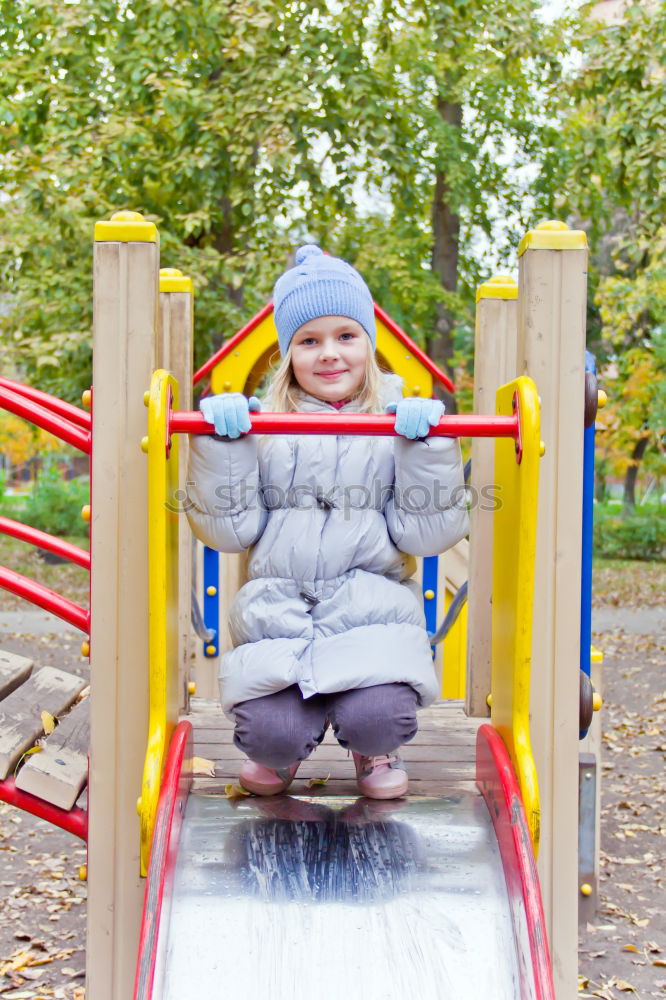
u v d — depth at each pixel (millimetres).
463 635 4508
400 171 10711
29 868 4781
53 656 9625
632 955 3840
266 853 1863
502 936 1719
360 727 1945
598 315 15000
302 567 2045
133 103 9961
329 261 2271
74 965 3729
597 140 10719
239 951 1679
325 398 2258
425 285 12344
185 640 2904
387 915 1740
